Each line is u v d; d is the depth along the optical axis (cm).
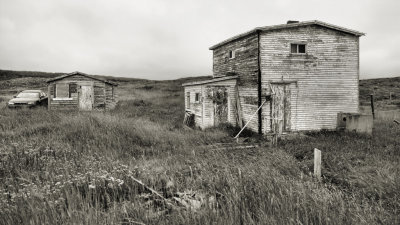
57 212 554
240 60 1948
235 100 1994
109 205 623
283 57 1744
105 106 2798
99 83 2778
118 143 1236
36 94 2784
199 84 1977
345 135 1595
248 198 611
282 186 660
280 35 1739
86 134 1320
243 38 1902
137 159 1088
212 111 1955
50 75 9044
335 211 557
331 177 877
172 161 1002
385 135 1595
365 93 5328
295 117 1770
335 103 1819
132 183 734
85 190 657
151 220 539
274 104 1744
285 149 1266
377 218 555
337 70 1816
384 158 1068
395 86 6091
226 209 571
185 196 646
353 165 1000
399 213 617
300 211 545
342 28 1781
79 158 976
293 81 1758
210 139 1503
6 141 1170
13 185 685
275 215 533
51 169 827
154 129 1576
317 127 1797
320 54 1791
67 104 2694
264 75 1725
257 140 1574
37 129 1427
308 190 642
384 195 715
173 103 3616
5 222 512
